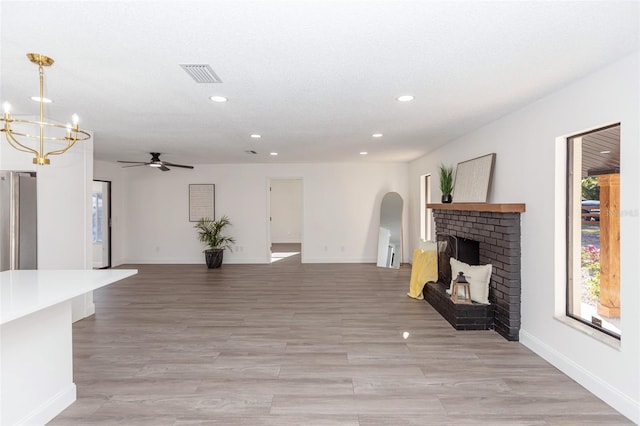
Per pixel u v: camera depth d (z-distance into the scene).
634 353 2.17
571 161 2.93
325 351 3.23
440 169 5.63
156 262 8.16
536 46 2.10
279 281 6.23
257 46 2.09
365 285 5.90
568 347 2.77
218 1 1.61
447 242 4.76
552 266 2.98
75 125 2.44
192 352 3.22
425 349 3.27
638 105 2.14
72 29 1.87
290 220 12.23
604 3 1.64
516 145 3.53
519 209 3.38
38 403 2.13
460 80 2.68
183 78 2.62
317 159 7.29
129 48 2.11
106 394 2.50
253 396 2.47
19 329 2.02
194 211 8.12
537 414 2.24
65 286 2.16
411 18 1.78
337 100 3.19
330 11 1.71
